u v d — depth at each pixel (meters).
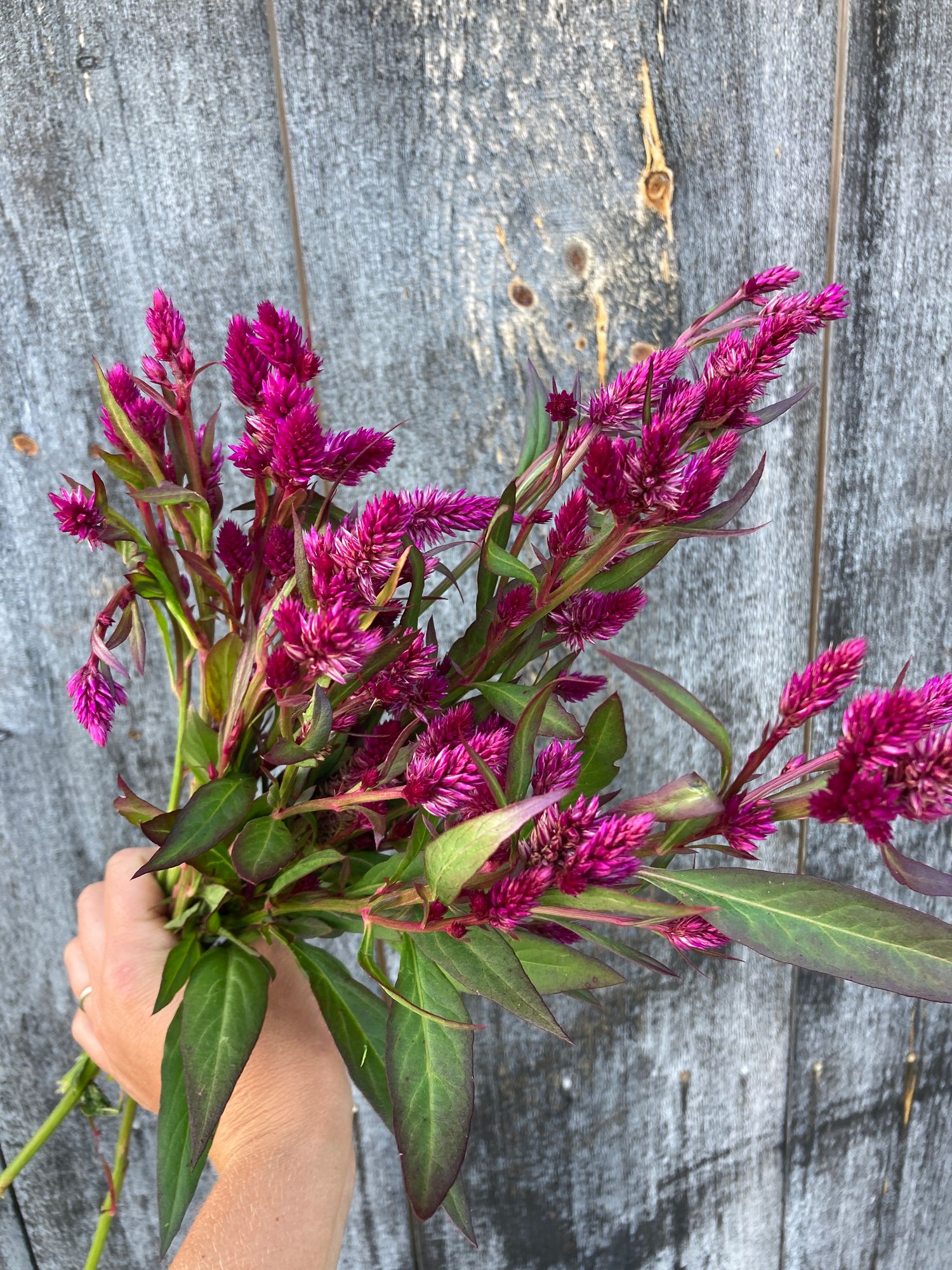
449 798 0.41
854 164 0.77
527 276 0.73
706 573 0.81
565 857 0.39
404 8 0.68
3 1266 0.85
